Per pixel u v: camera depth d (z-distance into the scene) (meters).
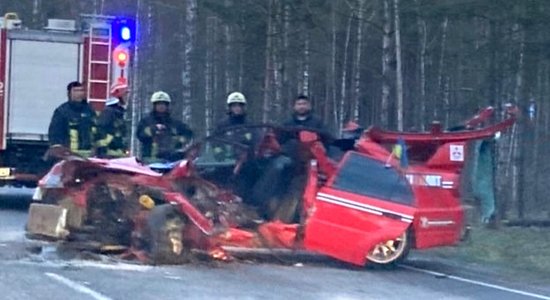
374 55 39.06
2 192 27.11
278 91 32.78
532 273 16.75
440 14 26.64
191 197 15.80
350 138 16.39
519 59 26.34
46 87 23.52
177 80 51.19
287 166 16.19
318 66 41.94
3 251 15.54
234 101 18.03
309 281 14.27
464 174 21.42
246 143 17.09
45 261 14.82
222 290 13.05
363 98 45.53
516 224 24.16
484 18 26.22
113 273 13.99
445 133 16.42
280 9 31.55
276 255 16.62
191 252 15.39
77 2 52.91
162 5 43.97
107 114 19.33
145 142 18.64
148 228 15.15
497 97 30.69
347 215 15.65
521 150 28.59
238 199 16.03
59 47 23.55
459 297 13.65
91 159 15.87
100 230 15.55
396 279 15.02
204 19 40.84
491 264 17.61
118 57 23.44
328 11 31.98
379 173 15.85
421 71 36.66
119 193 15.53
